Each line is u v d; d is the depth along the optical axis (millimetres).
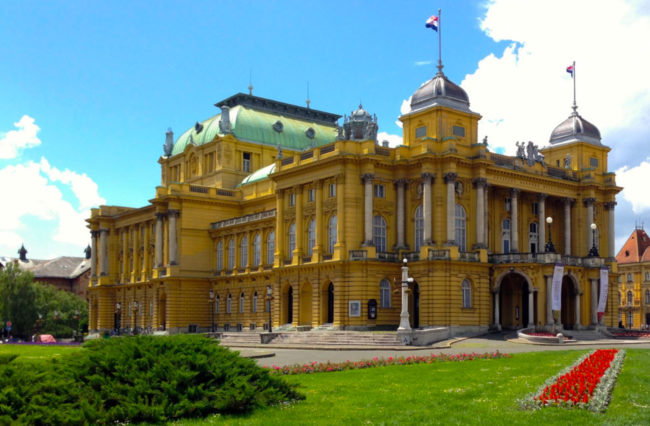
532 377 34719
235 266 104375
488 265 81125
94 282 132625
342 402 27422
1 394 21141
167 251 109125
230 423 22969
